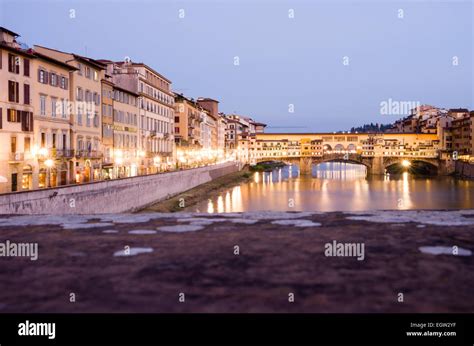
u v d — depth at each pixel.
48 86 60.53
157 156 103.75
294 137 196.50
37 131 58.00
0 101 50.66
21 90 54.47
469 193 97.56
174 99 127.06
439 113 197.00
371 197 90.50
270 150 198.12
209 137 167.25
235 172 160.25
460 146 167.38
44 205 38.72
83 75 70.12
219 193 97.75
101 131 76.44
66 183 64.88
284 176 162.38
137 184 63.16
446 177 152.75
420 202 82.06
